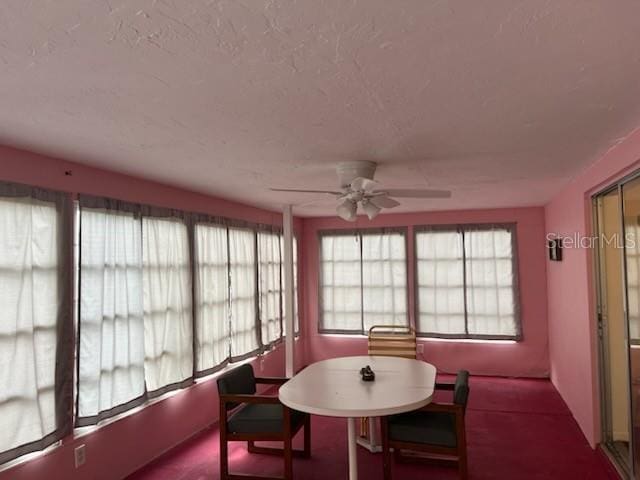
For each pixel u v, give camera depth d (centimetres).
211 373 418
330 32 132
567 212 411
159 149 260
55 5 116
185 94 178
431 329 593
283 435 298
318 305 641
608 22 128
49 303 267
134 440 330
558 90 178
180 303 380
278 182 366
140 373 333
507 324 569
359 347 627
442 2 117
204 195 428
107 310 307
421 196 314
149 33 131
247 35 133
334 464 336
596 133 238
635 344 273
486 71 160
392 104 192
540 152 276
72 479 278
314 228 648
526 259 566
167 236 370
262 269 535
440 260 593
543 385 528
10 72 156
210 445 374
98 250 301
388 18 125
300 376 335
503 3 118
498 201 510
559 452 347
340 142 250
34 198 260
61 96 178
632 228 271
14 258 246
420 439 283
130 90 173
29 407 250
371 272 620
